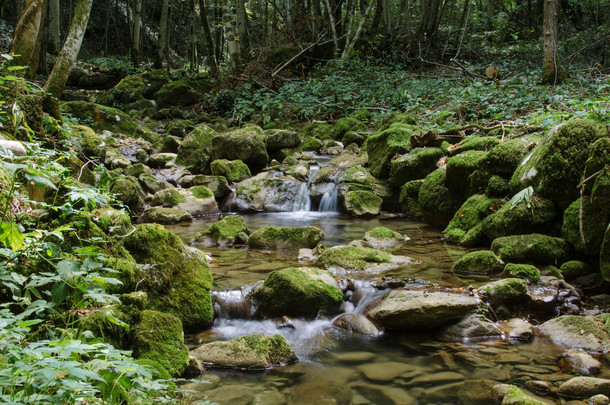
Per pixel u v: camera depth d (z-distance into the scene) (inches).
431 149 286.0
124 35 1181.7
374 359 118.9
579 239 160.4
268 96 535.5
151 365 76.5
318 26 662.5
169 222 266.5
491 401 97.7
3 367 64.1
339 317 143.3
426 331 136.3
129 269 121.0
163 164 367.9
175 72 810.8
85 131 350.9
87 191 94.7
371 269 173.8
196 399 97.0
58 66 310.7
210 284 145.0
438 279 162.6
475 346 125.0
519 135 284.4
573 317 130.2
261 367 113.4
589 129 175.3
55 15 766.5
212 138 359.3
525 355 118.9
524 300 142.9
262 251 209.9
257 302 145.7
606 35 550.6
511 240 176.4
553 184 178.7
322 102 506.3
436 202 249.9
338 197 302.5
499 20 751.1
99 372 72.8
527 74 502.3
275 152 394.9
